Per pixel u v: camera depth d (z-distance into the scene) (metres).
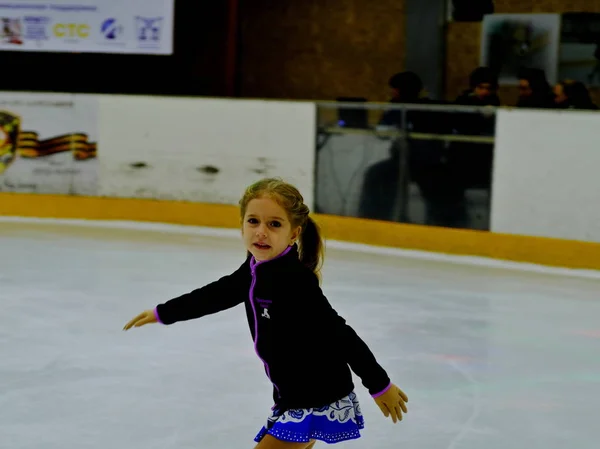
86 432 6.49
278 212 4.33
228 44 21.69
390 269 13.20
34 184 17.00
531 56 19.86
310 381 4.31
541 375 8.31
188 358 8.48
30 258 13.27
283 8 22.11
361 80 21.73
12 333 9.23
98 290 11.30
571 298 11.69
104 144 16.77
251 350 8.79
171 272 12.52
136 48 18.28
